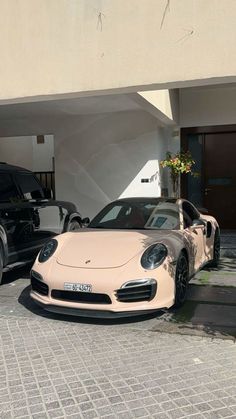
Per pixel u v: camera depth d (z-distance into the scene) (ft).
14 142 47.37
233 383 11.52
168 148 37.24
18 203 22.68
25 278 23.54
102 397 10.89
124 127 34.91
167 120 33.12
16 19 19.88
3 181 22.44
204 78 17.12
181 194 38.29
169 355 13.34
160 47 17.65
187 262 18.76
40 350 13.83
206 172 38.24
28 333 15.29
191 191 38.50
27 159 47.11
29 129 37.78
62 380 11.81
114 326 15.93
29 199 24.06
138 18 17.88
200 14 17.02
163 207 21.48
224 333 15.17
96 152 35.88
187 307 18.10
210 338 14.71
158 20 17.60
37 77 19.75
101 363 12.82
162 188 35.04
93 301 15.60
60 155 37.04
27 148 47.01
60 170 37.11
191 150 38.22
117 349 13.84
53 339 14.73
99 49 18.60
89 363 12.84
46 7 19.30
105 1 18.33
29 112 33.96
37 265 17.35
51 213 25.63
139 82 18.06
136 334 15.12
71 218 27.63
